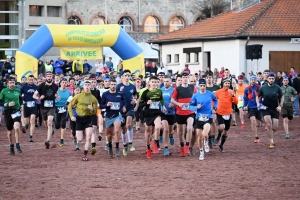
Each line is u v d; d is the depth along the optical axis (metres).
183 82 21.08
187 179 16.80
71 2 71.94
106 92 21.22
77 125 20.78
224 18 53.44
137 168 18.77
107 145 22.19
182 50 53.88
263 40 48.47
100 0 73.19
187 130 21.33
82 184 16.25
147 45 57.06
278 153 22.02
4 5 60.41
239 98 31.98
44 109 24.16
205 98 20.30
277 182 16.27
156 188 15.59
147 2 75.44
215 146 24.08
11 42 60.88
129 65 41.91
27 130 31.55
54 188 15.78
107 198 14.48
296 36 48.78
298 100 39.19
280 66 48.91
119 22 74.81
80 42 40.84
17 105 22.12
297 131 30.05
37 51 39.62
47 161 20.50
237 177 17.05
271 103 23.55
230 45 48.91
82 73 41.50
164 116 22.19
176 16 76.38
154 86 20.91
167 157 21.16
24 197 14.77
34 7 66.25
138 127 29.86
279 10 51.16
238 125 33.66
